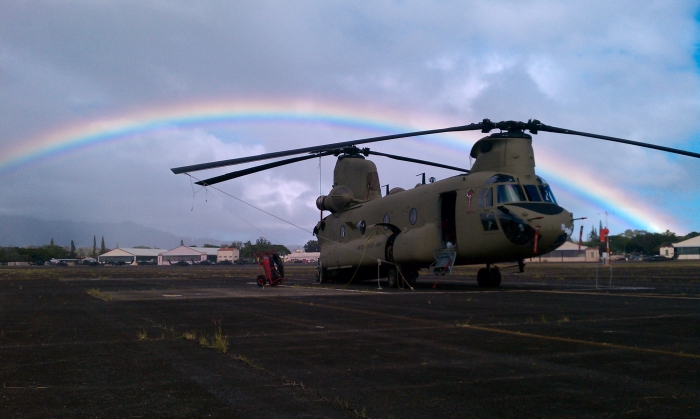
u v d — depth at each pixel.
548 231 20.12
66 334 9.80
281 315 12.49
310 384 6.13
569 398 5.55
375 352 7.91
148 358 7.59
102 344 8.72
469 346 8.35
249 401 5.50
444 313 12.69
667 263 80.00
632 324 10.57
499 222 20.67
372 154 30.92
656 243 143.75
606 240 22.34
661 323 10.67
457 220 22.48
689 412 5.09
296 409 5.23
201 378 6.44
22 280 36.66
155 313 13.11
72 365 7.18
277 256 26.39
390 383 6.15
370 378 6.39
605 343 8.53
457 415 5.03
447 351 7.96
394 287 24.31
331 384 6.13
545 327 10.28
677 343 8.51
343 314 12.62
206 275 46.00
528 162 21.88
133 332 10.00
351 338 9.14
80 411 5.20
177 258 164.75
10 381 6.34
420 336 9.31
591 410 5.16
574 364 7.07
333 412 5.14
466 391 5.82
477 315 12.23
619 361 7.23
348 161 30.34
